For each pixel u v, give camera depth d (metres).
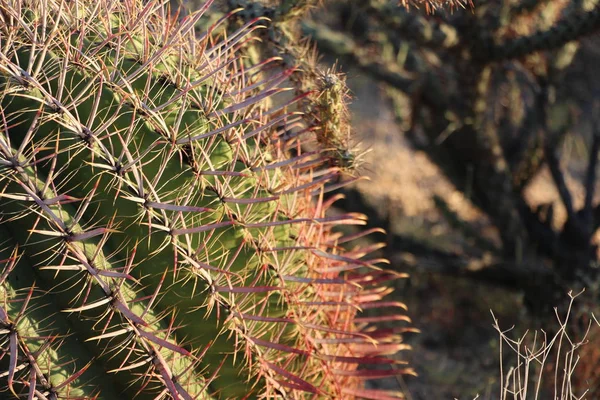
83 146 1.62
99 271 1.59
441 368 3.84
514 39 3.56
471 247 4.68
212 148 1.81
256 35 2.41
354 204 4.17
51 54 1.71
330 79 2.06
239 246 1.80
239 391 1.85
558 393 3.21
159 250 1.68
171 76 1.82
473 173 4.21
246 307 1.85
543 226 4.13
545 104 4.25
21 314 1.54
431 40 3.55
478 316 4.39
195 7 2.80
